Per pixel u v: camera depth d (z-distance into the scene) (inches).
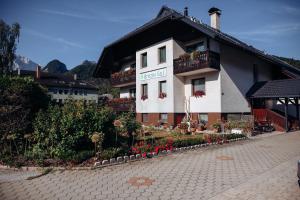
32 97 443.5
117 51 1088.8
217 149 447.2
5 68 1451.8
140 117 930.7
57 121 360.2
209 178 266.8
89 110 385.7
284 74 989.2
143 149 386.0
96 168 311.6
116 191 229.8
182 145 441.4
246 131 632.4
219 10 986.1
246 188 232.7
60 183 254.5
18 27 1509.6
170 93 803.4
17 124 379.6
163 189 233.8
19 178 272.7
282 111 904.3
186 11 919.7
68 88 2440.9
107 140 407.2
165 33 829.2
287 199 203.6
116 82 1085.1
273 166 314.7
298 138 575.5
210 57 698.2
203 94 768.9
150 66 893.2
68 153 335.9
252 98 818.2
